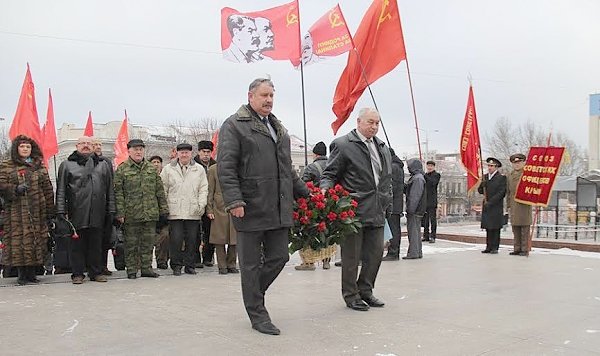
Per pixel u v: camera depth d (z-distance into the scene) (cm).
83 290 685
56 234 765
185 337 454
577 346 436
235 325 496
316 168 892
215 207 855
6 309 562
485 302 606
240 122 485
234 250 870
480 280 760
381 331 478
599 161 3653
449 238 1539
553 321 518
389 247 1005
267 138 490
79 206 734
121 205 787
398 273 830
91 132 1576
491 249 1134
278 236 497
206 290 686
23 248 712
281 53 1106
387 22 988
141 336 455
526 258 1038
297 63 1101
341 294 646
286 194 497
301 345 434
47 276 792
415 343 440
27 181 719
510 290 681
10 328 480
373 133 584
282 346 430
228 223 851
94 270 765
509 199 1120
